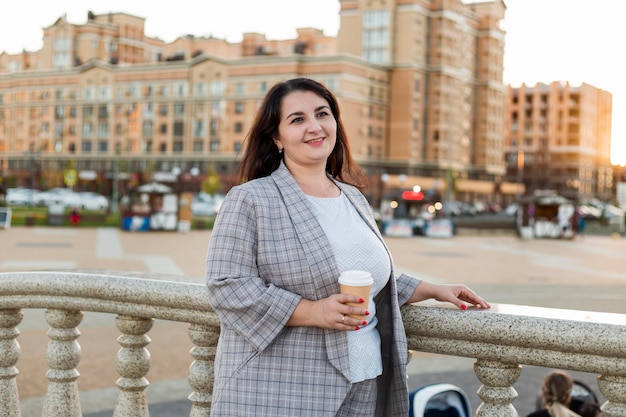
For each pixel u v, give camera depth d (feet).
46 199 219.41
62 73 374.84
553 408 15.37
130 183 325.42
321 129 8.09
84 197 202.69
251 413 7.57
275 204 7.74
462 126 389.80
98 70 365.61
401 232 146.61
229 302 7.42
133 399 10.51
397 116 355.15
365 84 336.08
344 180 9.20
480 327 8.11
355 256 7.80
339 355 7.48
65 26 403.75
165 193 132.46
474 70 407.64
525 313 8.16
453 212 277.23
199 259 81.97
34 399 23.56
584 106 524.52
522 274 74.28
